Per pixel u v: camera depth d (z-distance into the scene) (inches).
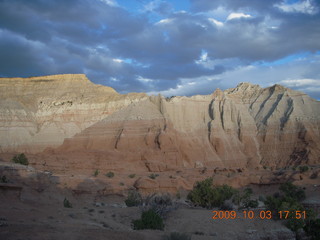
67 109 5940.0
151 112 4857.3
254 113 5418.3
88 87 6781.5
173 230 1438.2
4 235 892.0
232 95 5703.7
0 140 5032.0
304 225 1549.0
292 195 2295.8
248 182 3157.0
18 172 1872.5
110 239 959.0
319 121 4862.2
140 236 1029.8
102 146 4525.1
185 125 4921.3
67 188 2426.2
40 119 5890.8
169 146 4340.6
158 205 1675.7
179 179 3021.7
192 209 1851.6
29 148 5132.9
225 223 1550.2
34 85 6737.2
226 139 4862.2
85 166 3481.8
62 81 6835.6
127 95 6161.4
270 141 4857.3
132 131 4562.0
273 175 3184.1
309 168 3459.6
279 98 5428.2
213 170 3700.8
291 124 4881.9
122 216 1632.6
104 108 5969.5
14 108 5639.8
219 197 2137.1
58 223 1266.0
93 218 1523.1
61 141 5364.2
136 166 3823.8
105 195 2596.0
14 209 1427.2
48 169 3257.9
